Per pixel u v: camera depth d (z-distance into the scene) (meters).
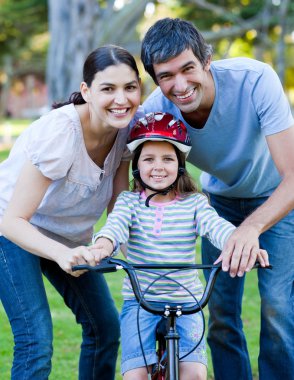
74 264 3.63
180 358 3.74
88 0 17.78
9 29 36.62
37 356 3.88
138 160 4.04
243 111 4.17
